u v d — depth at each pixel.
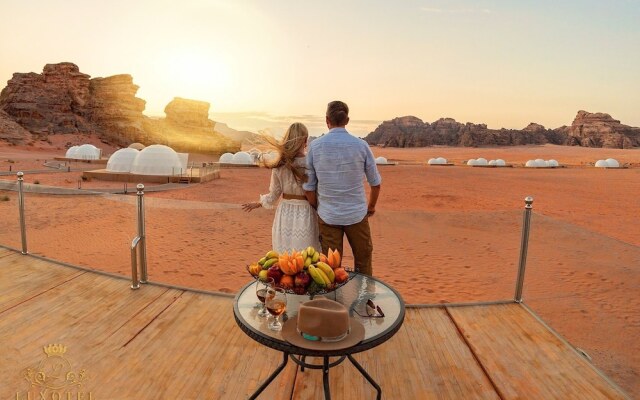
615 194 35.09
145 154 38.06
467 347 3.77
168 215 17.59
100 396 2.98
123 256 10.80
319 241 4.17
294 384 3.18
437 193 33.22
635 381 4.64
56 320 4.14
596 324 6.27
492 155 176.62
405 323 4.20
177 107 155.50
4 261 5.91
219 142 142.88
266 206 4.27
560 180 49.03
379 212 17.88
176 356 3.53
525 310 4.53
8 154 71.25
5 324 4.05
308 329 2.37
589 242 11.21
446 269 10.46
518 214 17.73
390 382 3.22
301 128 3.91
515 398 3.06
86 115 134.62
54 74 134.12
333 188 3.80
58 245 11.69
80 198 20.73
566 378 3.31
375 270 10.41
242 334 3.92
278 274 2.74
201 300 4.67
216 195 27.47
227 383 3.17
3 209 17.22
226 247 12.44
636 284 7.92
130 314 4.30
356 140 3.78
